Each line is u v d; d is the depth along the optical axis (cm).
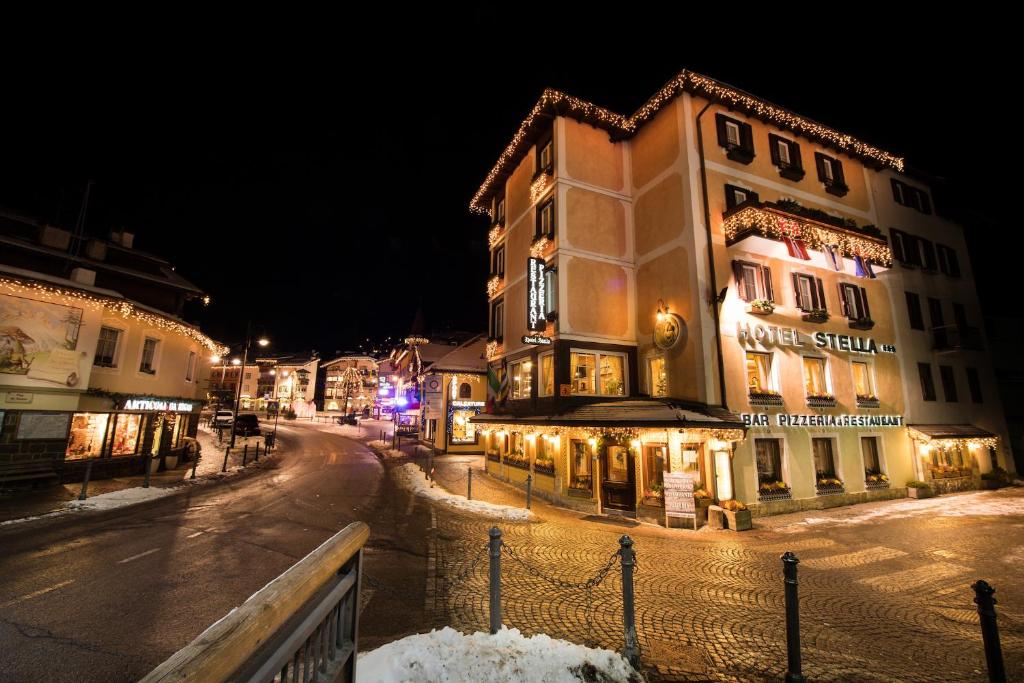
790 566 478
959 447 1894
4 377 1343
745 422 1428
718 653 535
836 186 1889
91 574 698
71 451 1548
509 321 2084
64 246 1741
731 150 1653
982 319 2222
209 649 130
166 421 2016
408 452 3009
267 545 880
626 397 1680
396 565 809
